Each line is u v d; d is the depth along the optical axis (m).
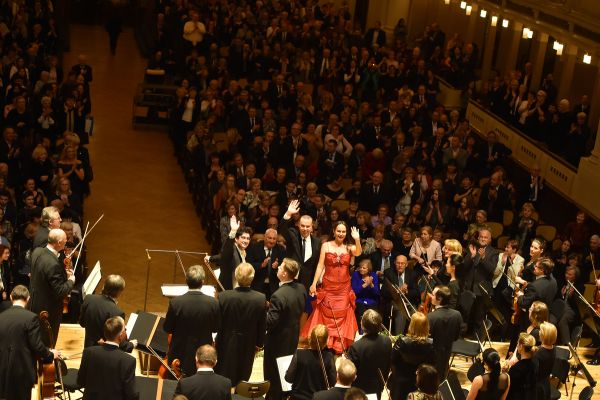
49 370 10.71
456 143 24.19
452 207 21.25
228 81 28.09
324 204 19.95
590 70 27.52
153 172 25.91
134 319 12.79
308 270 13.85
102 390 9.71
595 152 22.50
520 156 25.91
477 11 33.06
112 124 29.14
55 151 23.23
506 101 27.47
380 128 25.95
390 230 18.73
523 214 20.62
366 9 40.19
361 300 15.76
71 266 14.07
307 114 26.69
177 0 34.25
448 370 12.66
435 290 11.80
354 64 30.53
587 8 24.55
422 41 33.84
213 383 9.52
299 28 33.62
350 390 8.73
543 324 11.09
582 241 20.58
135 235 21.91
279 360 11.12
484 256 15.58
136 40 39.44
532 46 30.55
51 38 31.64
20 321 10.25
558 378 12.87
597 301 15.12
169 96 29.52
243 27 32.84
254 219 19.88
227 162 23.25
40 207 18.23
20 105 23.08
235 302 11.37
